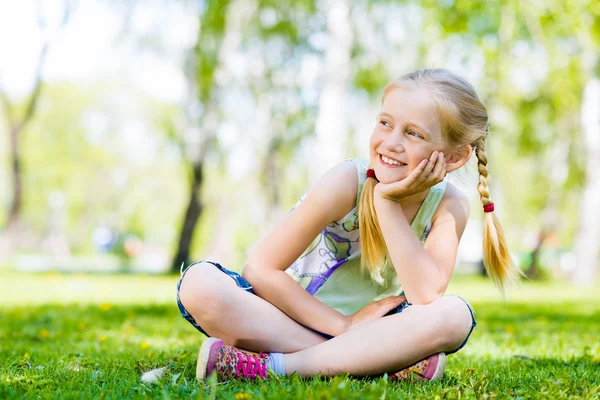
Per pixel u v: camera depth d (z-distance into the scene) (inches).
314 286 101.3
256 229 1266.0
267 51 671.1
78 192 1485.0
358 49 586.2
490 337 172.1
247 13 589.6
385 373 83.2
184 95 596.7
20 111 1141.7
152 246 2006.6
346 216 97.0
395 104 91.6
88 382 87.7
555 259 980.6
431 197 99.0
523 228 1229.1
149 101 1014.4
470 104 93.4
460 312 87.0
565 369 109.1
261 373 86.6
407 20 581.6
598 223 607.8
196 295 89.0
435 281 90.7
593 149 586.2
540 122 652.1
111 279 486.9
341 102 413.1
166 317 224.7
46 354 123.8
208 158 653.9
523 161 912.9
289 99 693.9
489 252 100.0
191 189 613.3
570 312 275.3
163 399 74.7
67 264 1096.2
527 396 80.7
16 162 730.8
